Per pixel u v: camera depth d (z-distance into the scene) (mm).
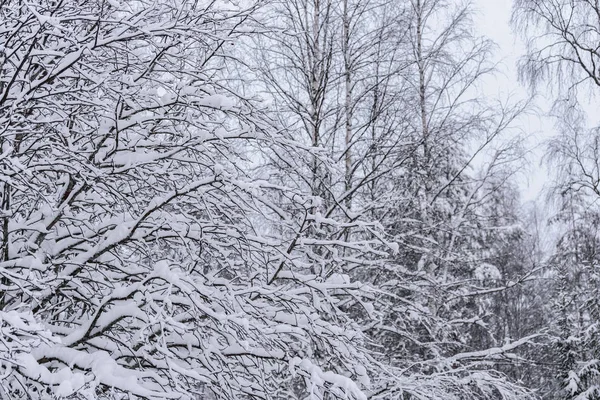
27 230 4648
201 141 4570
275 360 4684
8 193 4316
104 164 4617
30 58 3764
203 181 4273
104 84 4117
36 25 3783
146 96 4691
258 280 5355
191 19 4801
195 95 4516
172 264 4457
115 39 4160
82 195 4887
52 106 4328
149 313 4098
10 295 4461
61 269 4770
